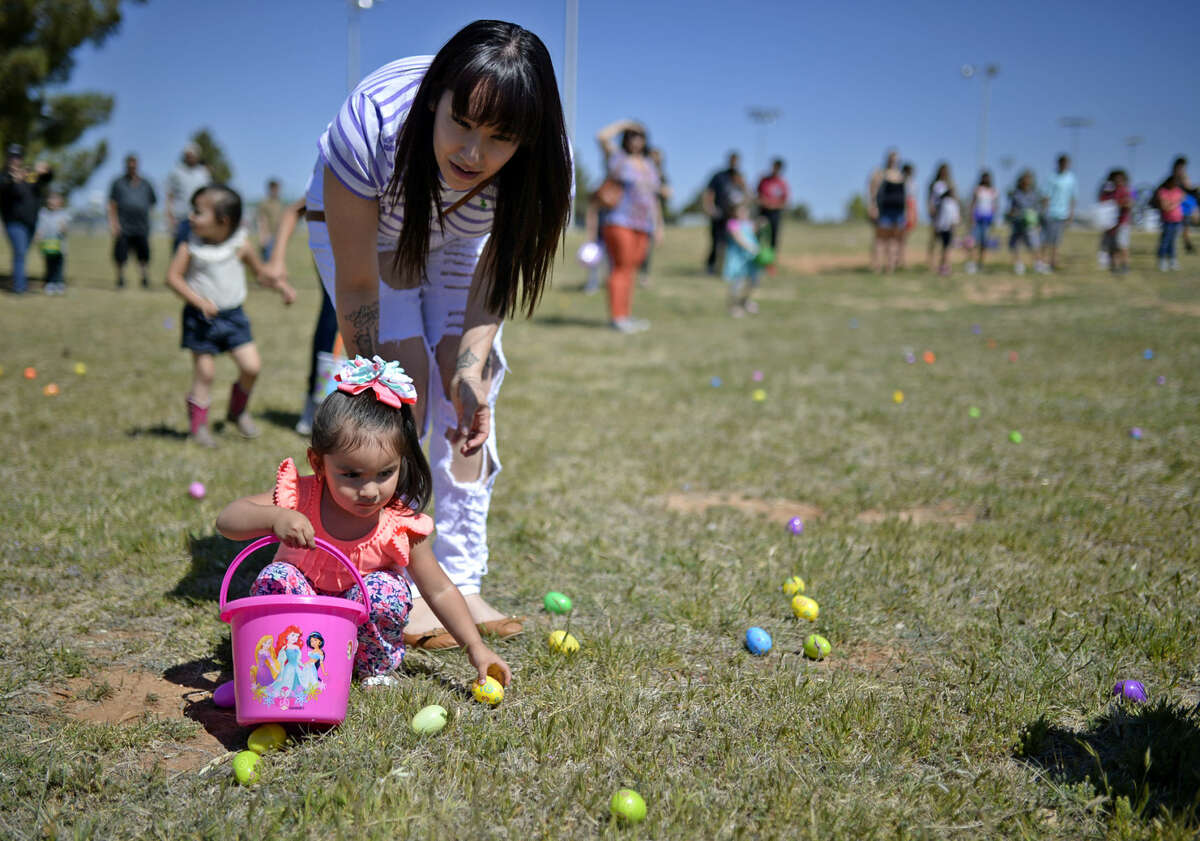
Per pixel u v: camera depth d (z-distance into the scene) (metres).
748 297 15.92
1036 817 2.16
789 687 2.80
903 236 21.14
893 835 2.08
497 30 2.31
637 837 2.02
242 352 5.58
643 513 4.68
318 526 2.62
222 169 50.34
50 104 17.28
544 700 2.68
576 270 23.31
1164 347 10.42
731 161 20.61
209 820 2.07
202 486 4.47
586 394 7.89
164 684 2.78
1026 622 3.34
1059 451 5.96
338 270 2.70
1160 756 2.36
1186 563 3.90
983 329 12.77
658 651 3.06
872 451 6.04
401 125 2.47
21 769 2.26
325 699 2.36
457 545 3.12
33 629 3.07
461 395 2.88
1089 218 33.03
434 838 2.00
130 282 17.59
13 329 10.53
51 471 4.86
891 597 3.55
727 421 6.92
